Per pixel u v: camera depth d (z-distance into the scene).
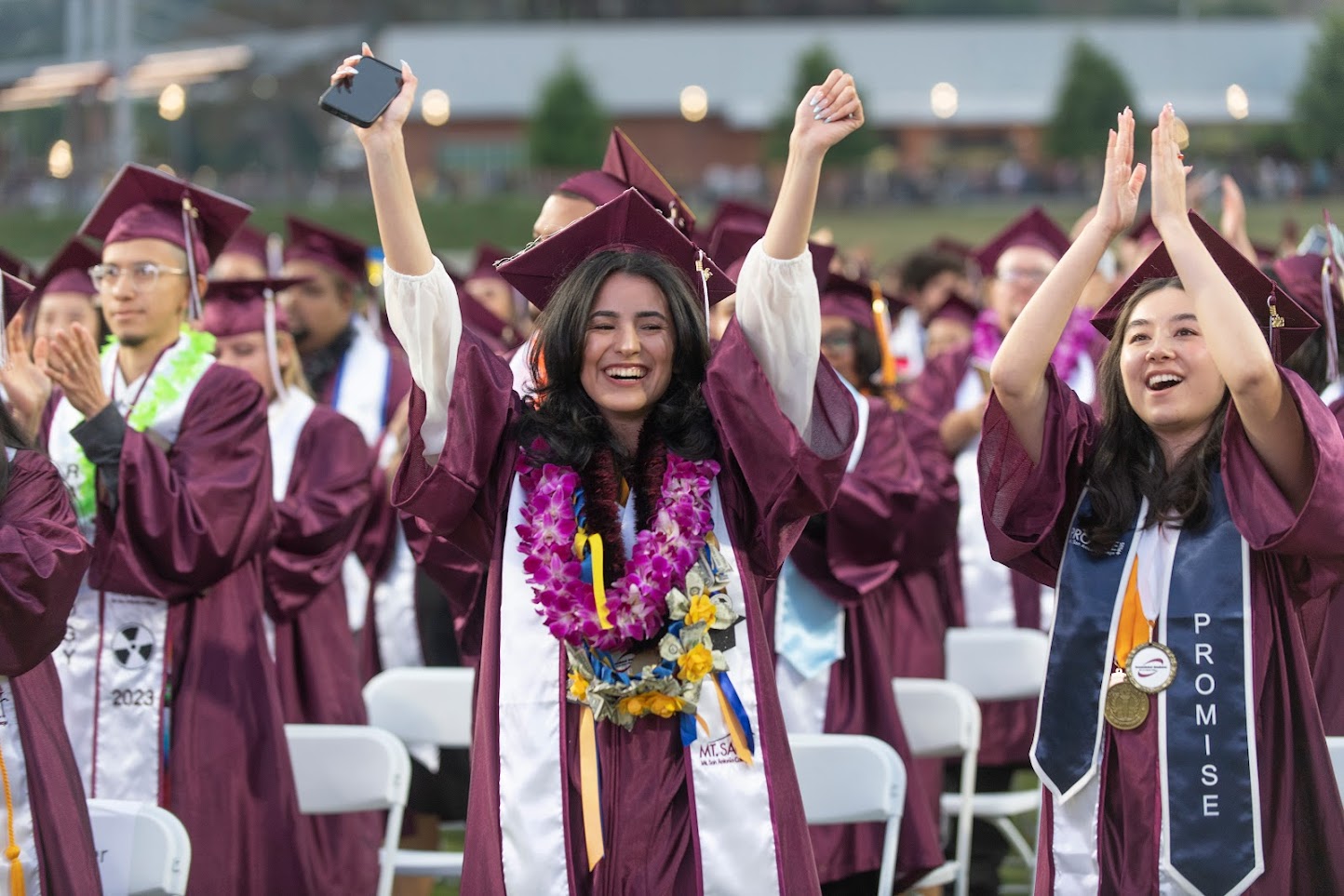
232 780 8.35
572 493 6.05
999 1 113.69
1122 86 73.56
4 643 6.21
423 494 6.04
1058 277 6.31
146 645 8.44
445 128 91.62
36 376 8.70
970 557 12.05
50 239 50.94
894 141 89.38
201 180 72.50
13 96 55.94
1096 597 6.30
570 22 110.06
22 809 6.37
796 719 9.24
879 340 10.12
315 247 12.85
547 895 5.81
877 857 8.86
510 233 58.91
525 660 5.97
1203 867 6.03
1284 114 48.56
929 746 9.10
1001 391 6.37
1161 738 6.12
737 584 6.04
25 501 6.43
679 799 5.93
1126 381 6.31
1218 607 6.13
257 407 8.61
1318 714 6.19
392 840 8.16
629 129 91.25
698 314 6.19
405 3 105.19
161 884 6.75
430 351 6.08
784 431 5.96
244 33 80.00
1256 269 6.52
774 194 73.50
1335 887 6.04
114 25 57.56
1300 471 6.11
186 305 8.97
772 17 112.19
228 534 8.26
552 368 6.16
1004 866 11.83
